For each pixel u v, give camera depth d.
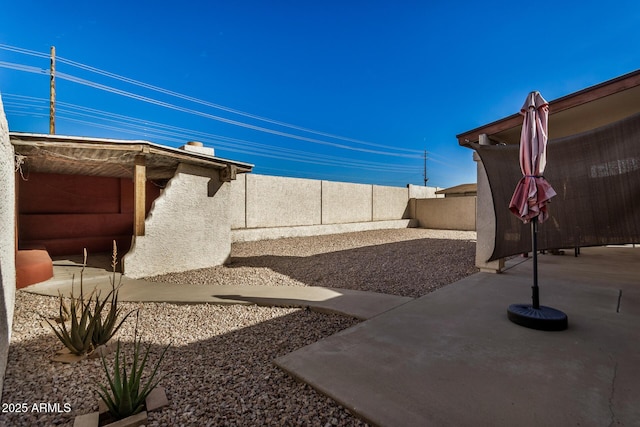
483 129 6.03
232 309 4.33
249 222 12.50
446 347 2.89
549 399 2.07
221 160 7.22
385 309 4.12
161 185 9.98
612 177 4.14
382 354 2.76
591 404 2.01
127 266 5.99
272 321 3.89
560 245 4.48
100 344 3.07
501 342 2.98
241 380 2.47
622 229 4.06
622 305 4.04
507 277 5.71
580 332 3.19
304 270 6.94
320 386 2.27
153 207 6.36
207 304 4.52
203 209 7.30
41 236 7.96
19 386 2.42
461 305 4.14
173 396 2.27
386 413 1.95
